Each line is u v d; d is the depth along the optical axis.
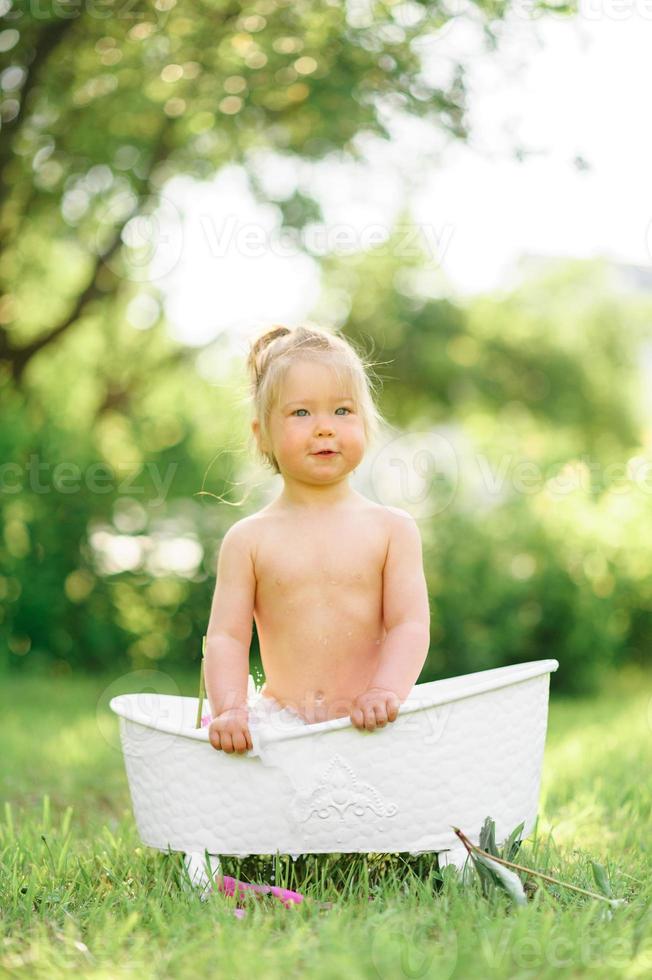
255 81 5.95
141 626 6.66
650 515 7.04
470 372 11.78
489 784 2.06
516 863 2.14
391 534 2.32
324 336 2.41
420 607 2.29
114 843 2.48
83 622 6.49
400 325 11.34
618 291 12.41
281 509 2.36
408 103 5.68
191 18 5.68
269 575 2.29
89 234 7.19
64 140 6.67
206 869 2.04
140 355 8.55
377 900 1.92
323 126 6.03
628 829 2.65
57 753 3.98
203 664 2.28
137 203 6.81
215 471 6.54
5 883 2.10
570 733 4.76
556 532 6.93
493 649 6.69
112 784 3.49
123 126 6.65
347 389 2.32
